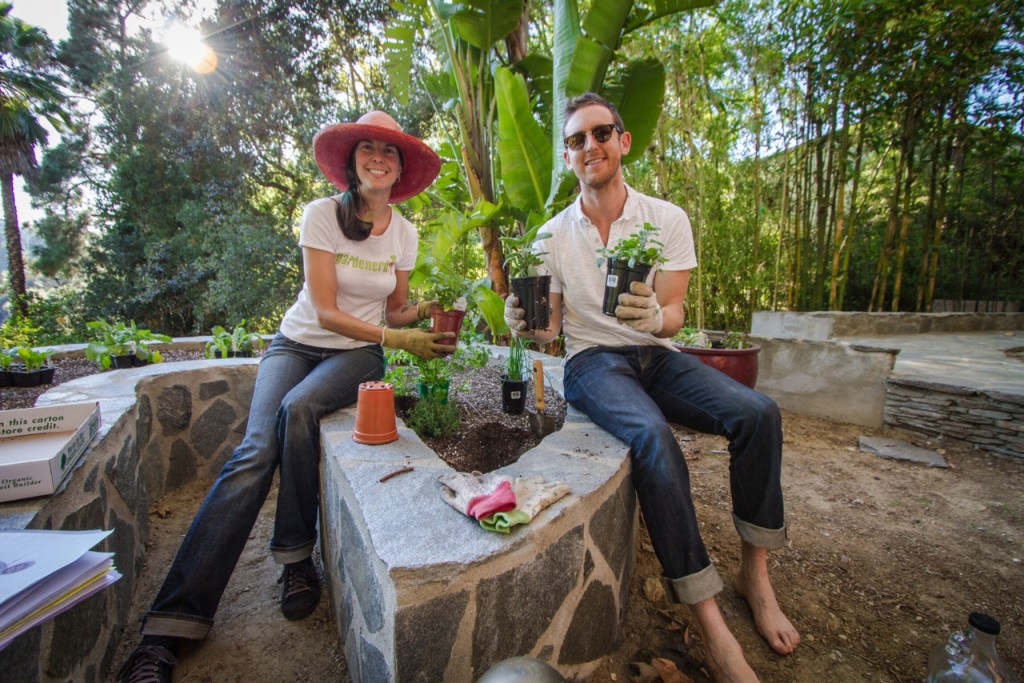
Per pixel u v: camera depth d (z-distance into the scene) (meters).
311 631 1.69
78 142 13.01
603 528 1.41
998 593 1.87
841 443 3.38
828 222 5.62
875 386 3.68
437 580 0.97
